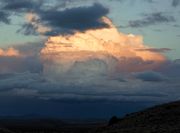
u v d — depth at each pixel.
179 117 63.12
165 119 63.53
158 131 55.97
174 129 56.03
